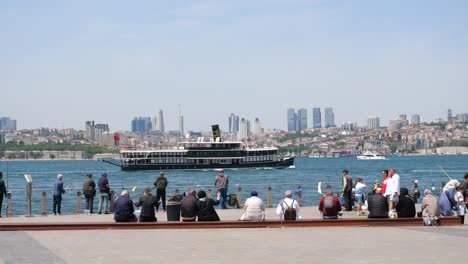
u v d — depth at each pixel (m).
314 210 44.56
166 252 24.16
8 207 42.34
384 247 25.03
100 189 42.91
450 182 34.72
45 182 165.12
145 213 32.88
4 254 23.67
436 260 21.72
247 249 24.81
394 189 36.41
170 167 190.88
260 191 95.50
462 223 33.69
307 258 22.41
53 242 27.25
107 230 31.73
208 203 32.94
